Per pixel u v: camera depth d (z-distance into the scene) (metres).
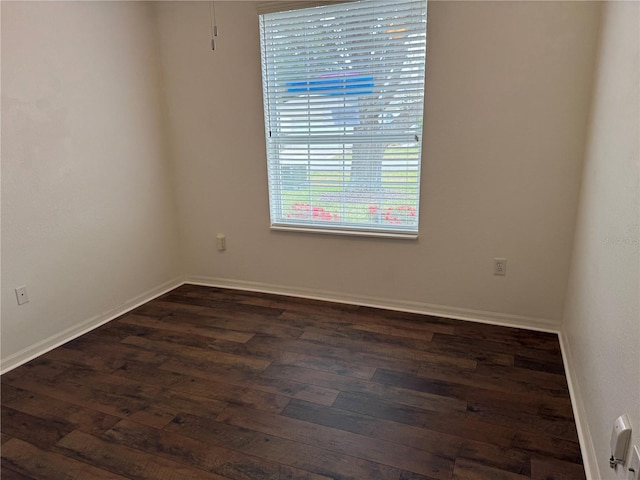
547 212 2.51
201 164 3.35
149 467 1.63
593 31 2.21
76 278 2.72
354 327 2.77
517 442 1.71
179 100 3.27
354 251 3.06
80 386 2.16
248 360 2.39
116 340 2.65
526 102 2.41
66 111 2.57
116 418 1.91
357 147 2.89
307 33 2.80
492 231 2.66
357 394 2.06
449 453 1.67
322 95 2.88
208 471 1.60
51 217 2.54
